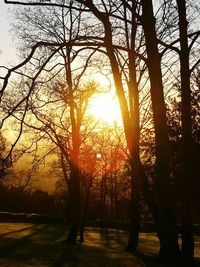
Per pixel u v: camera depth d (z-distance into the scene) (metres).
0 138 8.20
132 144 16.84
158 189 16.39
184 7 16.91
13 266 17.27
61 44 11.72
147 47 15.70
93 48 13.48
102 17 14.56
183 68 17.41
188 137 17.61
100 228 54.97
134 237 27.12
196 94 42.22
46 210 76.50
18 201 74.31
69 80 19.58
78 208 33.44
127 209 89.44
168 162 16.14
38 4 11.74
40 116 25.55
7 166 7.99
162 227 16.64
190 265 16.48
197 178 43.47
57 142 29.97
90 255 22.33
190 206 17.33
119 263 19.28
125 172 58.84
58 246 26.92
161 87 16.02
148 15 15.41
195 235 52.00
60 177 62.72
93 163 36.75
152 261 16.92
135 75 22.98
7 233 37.56
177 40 16.16
